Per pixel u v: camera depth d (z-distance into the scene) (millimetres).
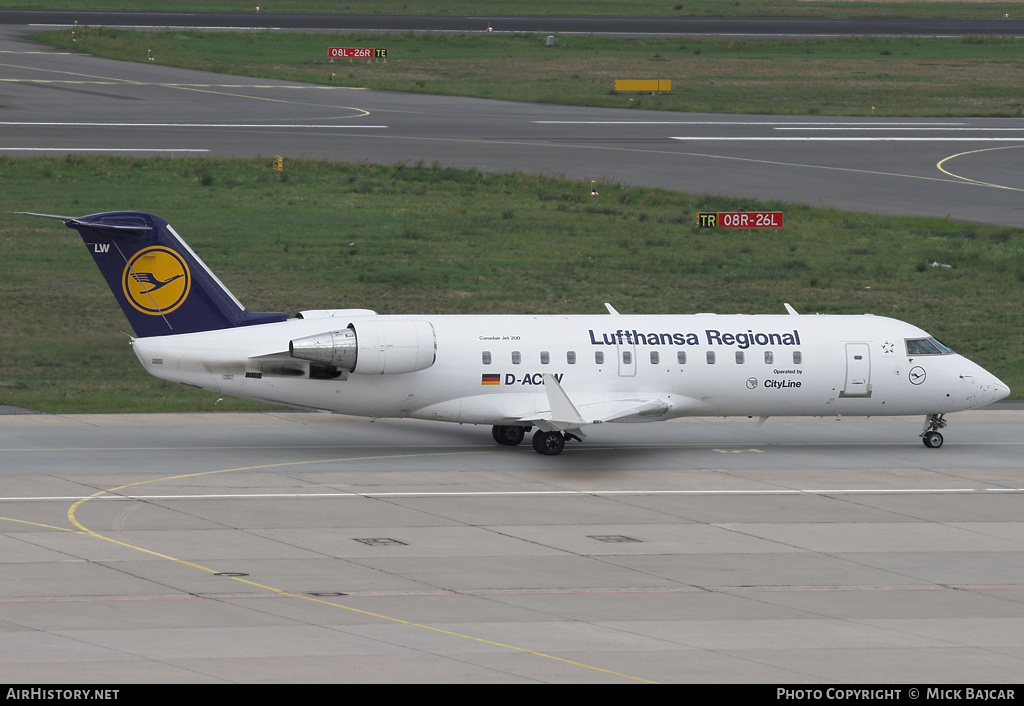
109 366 180125
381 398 131375
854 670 71250
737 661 72375
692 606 83938
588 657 72500
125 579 86625
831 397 140000
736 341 138250
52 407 153000
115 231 126375
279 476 121125
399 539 99750
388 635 75938
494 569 91938
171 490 114000
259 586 86000
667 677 69125
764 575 92188
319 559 93375
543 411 132625
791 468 131000
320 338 127312
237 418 151500
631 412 130250
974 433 153125
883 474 128875
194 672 67938
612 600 84875
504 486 119438
